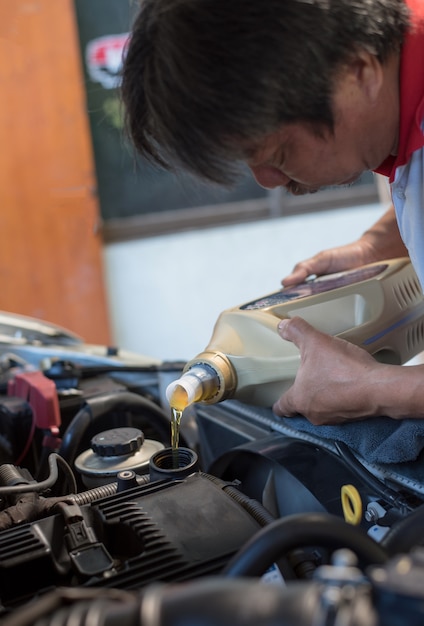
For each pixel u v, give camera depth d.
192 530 0.57
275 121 0.56
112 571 0.54
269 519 0.58
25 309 2.67
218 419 0.89
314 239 3.25
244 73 0.53
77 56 2.56
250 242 3.14
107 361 1.11
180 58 0.53
